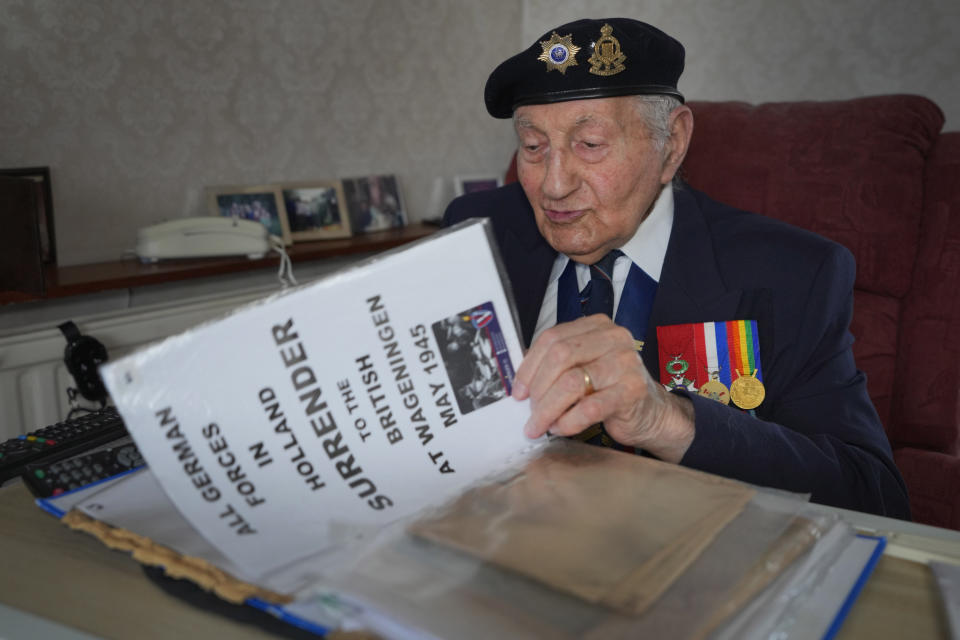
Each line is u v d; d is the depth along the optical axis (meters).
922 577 0.50
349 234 2.04
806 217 1.34
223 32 1.77
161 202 1.73
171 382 0.49
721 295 0.91
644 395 0.62
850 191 1.31
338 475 0.52
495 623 0.37
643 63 0.80
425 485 0.53
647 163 0.84
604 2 2.38
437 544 0.44
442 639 0.35
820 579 0.47
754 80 2.13
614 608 0.38
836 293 0.93
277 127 1.92
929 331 1.27
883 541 0.53
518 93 0.84
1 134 1.45
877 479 0.80
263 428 0.50
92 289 1.43
